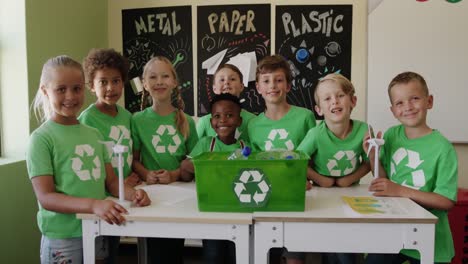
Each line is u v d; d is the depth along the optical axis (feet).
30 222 6.32
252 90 8.36
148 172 5.36
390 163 4.88
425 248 3.56
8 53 6.24
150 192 4.63
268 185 3.76
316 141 5.05
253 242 3.76
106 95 5.12
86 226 3.87
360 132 5.06
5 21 6.22
